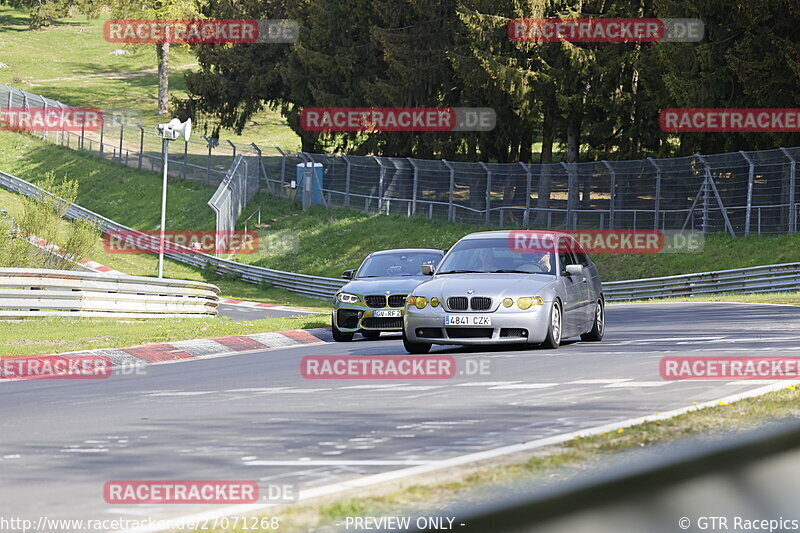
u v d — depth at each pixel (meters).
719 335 58.66
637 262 149.38
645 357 46.06
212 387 41.81
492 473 20.36
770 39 147.00
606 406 30.64
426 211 193.88
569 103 177.62
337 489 19.55
